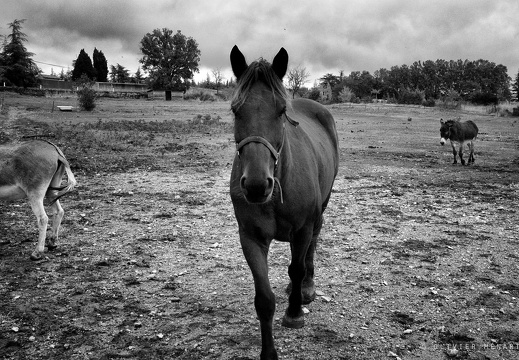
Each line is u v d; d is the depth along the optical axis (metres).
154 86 75.25
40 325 3.78
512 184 10.60
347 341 3.55
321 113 4.88
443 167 13.51
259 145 2.65
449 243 6.02
